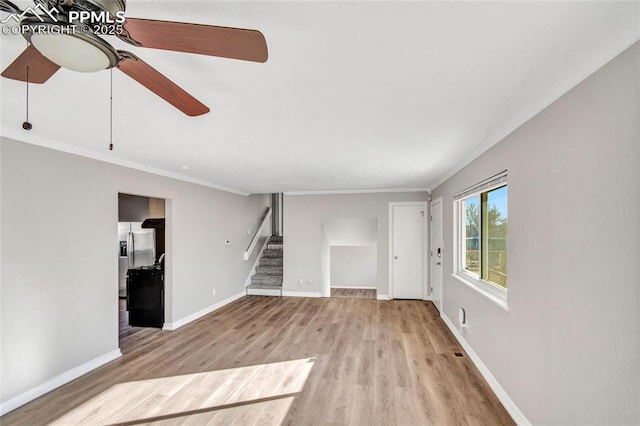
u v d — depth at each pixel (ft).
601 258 4.66
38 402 8.69
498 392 8.73
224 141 9.51
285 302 20.45
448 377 9.99
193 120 7.63
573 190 5.35
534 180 6.70
